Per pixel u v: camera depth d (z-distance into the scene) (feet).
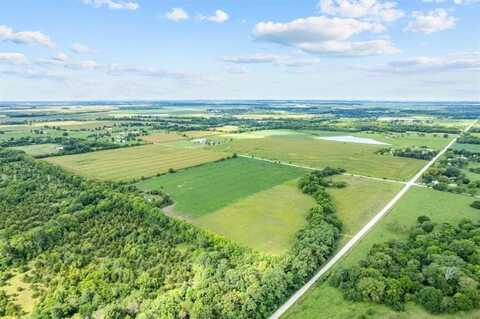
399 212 391.65
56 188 459.73
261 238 325.42
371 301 233.96
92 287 263.29
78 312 244.42
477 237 294.05
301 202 422.00
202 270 273.75
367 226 357.82
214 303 226.99
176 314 220.84
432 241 295.48
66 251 320.29
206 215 382.22
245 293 232.32
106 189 441.27
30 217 382.22
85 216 377.09
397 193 460.14
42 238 332.60
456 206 407.03
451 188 465.88
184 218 374.63
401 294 233.35
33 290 272.31
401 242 304.50
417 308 225.15
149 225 362.74
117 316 228.63
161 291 258.57
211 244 315.17
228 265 275.18
